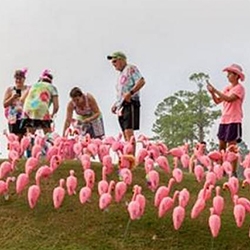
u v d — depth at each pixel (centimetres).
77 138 1191
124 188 956
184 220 950
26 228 933
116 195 955
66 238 902
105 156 1068
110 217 956
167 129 3072
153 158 1098
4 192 1020
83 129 1294
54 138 1217
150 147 1109
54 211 982
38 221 952
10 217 968
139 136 1140
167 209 909
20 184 987
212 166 1086
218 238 902
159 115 3097
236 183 967
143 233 909
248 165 1098
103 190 958
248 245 892
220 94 1191
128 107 1226
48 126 1327
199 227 930
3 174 1037
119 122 1243
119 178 1101
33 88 1329
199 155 1110
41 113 1320
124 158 1085
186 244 886
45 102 1324
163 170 1173
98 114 1302
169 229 920
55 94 1348
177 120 3045
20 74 1381
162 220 945
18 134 1377
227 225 943
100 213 971
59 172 1154
